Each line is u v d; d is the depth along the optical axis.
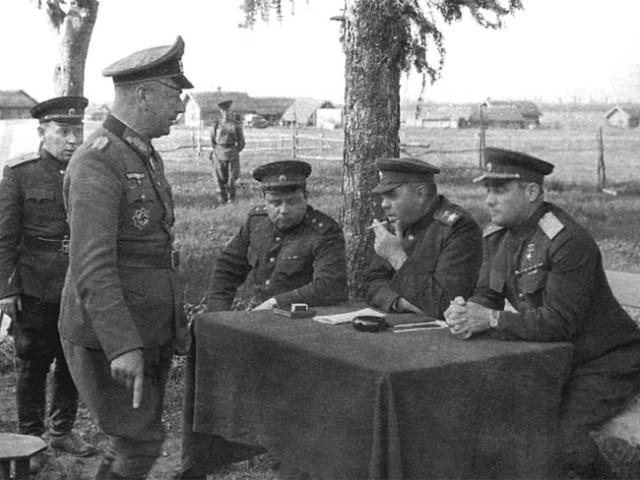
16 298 3.95
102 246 2.78
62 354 4.11
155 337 2.97
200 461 3.46
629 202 7.88
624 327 3.29
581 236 3.16
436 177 9.23
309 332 3.06
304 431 2.82
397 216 3.66
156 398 3.05
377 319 3.15
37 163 4.00
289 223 3.91
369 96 4.96
